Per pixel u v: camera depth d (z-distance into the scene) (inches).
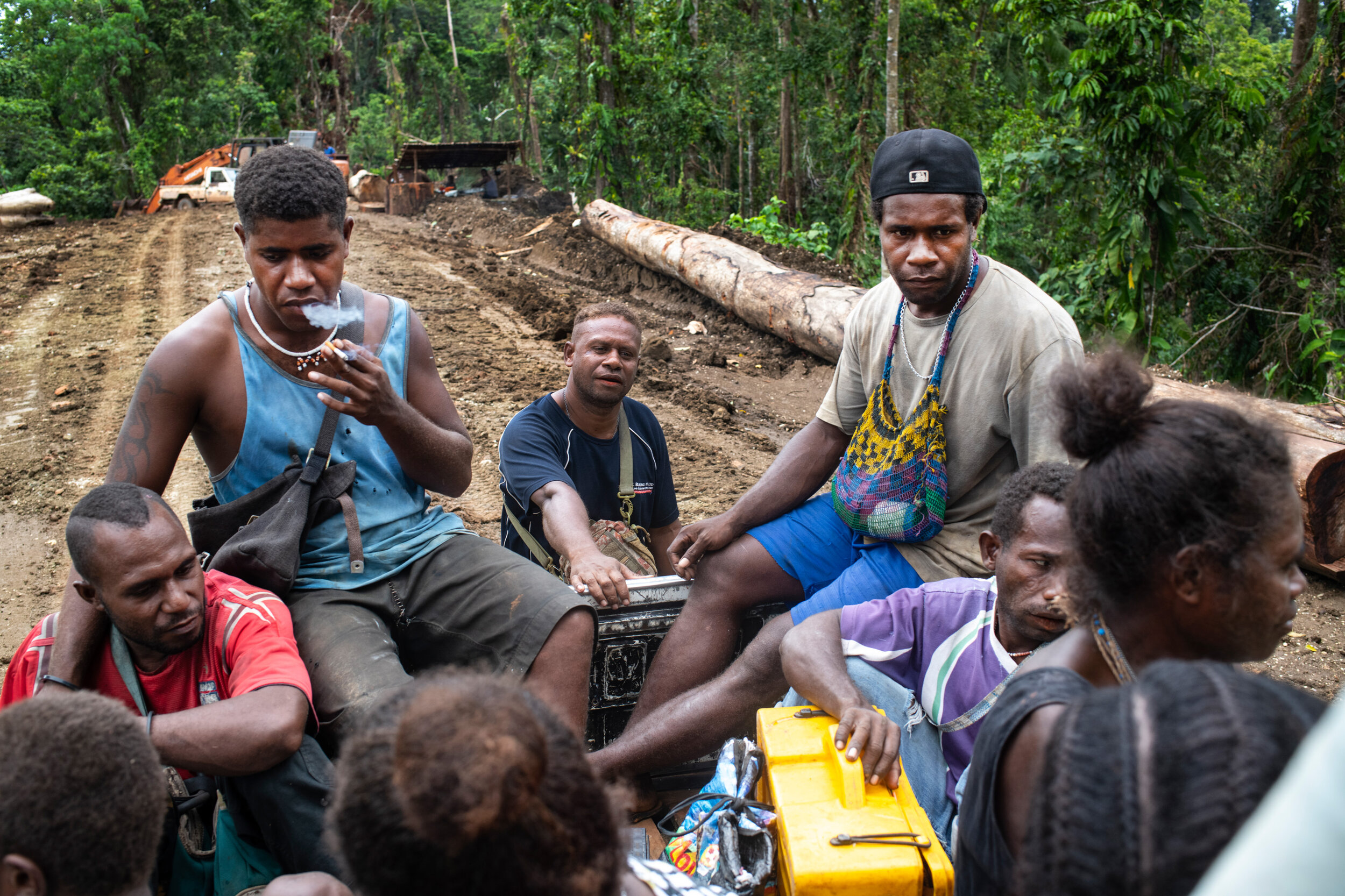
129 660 91.7
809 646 96.5
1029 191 511.2
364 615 105.0
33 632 93.7
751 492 130.3
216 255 547.2
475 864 39.7
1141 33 386.6
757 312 402.6
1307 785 27.4
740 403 337.1
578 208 832.3
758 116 1018.1
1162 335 446.3
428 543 112.9
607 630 126.6
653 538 157.9
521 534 144.2
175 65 1477.6
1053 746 40.4
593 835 43.3
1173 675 38.8
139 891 60.7
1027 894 39.2
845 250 704.4
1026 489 90.0
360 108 1754.4
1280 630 53.6
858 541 123.4
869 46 748.6
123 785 58.1
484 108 1893.5
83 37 1326.3
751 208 1056.2
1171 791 35.6
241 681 89.2
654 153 850.1
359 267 529.7
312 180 99.0
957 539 118.0
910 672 96.3
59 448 271.3
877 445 120.1
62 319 404.5
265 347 105.9
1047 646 66.4
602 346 139.0
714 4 906.1
